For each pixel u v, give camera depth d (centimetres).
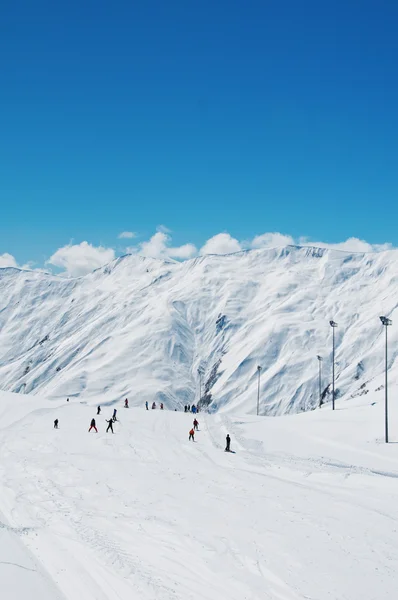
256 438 5238
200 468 3600
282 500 2689
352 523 2280
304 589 1617
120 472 3388
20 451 4241
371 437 5047
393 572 1755
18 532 2081
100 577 1661
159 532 2138
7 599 1445
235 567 1778
